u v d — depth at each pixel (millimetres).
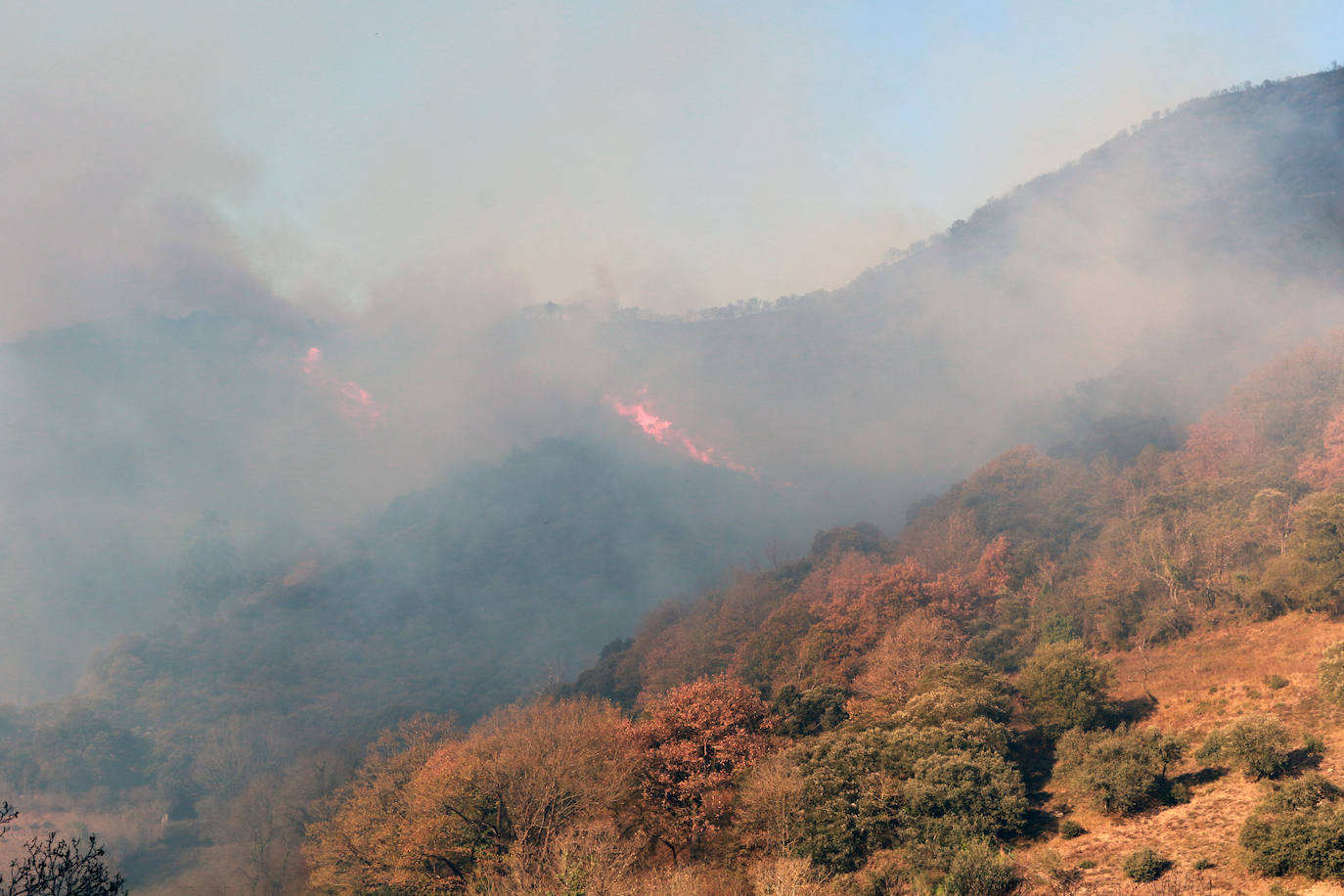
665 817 49969
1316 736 39312
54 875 19891
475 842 50469
